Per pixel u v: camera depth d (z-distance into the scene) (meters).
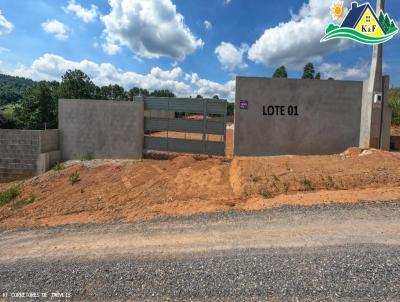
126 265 3.80
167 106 11.02
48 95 32.19
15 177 11.27
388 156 8.57
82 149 11.70
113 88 42.75
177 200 7.13
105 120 11.45
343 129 10.74
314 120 10.65
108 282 3.41
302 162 8.90
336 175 7.33
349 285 3.12
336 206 5.64
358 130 10.80
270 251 3.98
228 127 23.59
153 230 5.14
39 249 4.59
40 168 11.09
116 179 9.19
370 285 3.10
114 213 6.59
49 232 5.45
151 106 11.24
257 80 10.44
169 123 11.04
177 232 4.95
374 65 10.15
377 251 3.82
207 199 7.00
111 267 3.77
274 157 9.91
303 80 10.54
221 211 6.03
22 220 6.57
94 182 9.09
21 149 11.17
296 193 6.69
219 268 3.58
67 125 11.73
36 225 6.11
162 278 3.43
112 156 11.48
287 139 10.62
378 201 5.78
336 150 10.76
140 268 3.69
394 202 5.68
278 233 4.61
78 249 4.47
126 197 7.64
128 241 4.68
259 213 5.66
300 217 5.23
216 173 9.01
